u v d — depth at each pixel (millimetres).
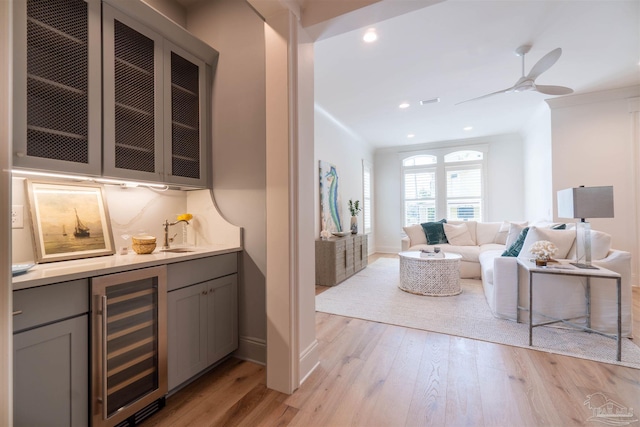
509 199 6438
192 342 1787
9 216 906
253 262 2174
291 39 1784
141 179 1778
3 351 886
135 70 1763
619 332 2074
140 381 1502
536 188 5301
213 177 2332
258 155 2168
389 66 3398
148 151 1837
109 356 1371
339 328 2713
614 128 4055
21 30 1270
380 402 1649
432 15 2494
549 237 2799
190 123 2178
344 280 4566
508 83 3887
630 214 3977
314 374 1939
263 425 1479
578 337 2443
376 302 3467
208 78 2307
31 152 1341
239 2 2248
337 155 5598
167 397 1716
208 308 1915
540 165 5016
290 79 1778
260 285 2145
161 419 1526
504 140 6480
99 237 1771
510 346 2309
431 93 4203
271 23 1811
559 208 2656
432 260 3742
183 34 2008
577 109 4238
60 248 1580
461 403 1630
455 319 2898
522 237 3180
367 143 7188
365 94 4234
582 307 2557
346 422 1494
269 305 1812
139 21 1757
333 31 1938
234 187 2252
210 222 2307
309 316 1958
